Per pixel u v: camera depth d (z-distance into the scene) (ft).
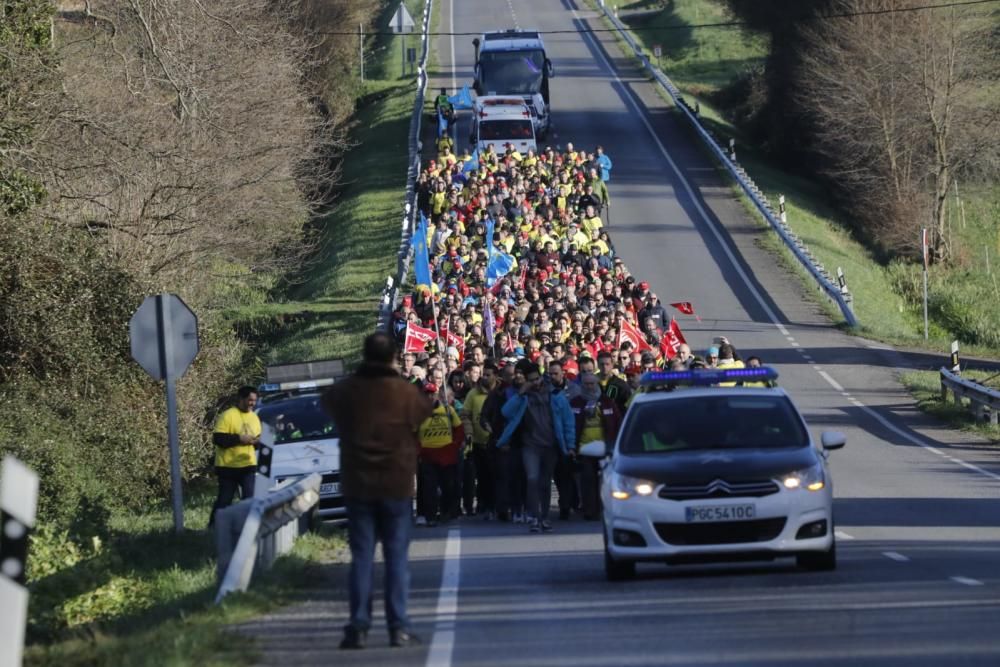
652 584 122.21
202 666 86.48
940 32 585.63
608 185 604.90
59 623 124.06
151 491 227.40
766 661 83.82
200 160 281.13
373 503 91.66
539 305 317.42
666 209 564.71
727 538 120.26
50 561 152.66
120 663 89.10
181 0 277.44
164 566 153.28
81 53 279.28
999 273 567.59
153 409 232.32
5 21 238.27
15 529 62.75
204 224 291.99
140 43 274.77
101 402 216.74
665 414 132.98
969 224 612.70
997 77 597.52
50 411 205.98
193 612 110.01
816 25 650.84
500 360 242.99
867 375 358.23
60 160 249.75
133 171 257.96
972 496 196.24
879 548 142.31
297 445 213.46
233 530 133.08
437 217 487.20
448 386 225.56
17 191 229.04
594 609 108.06
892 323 452.76
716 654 86.63
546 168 526.57
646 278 468.75
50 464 193.57
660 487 121.60
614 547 122.42
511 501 188.85
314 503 177.68
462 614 108.78
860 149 618.44
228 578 117.08
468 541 169.07
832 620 96.94
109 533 175.63
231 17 319.06
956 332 499.92
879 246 603.67
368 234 537.65
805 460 123.75
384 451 91.09
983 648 84.99
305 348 392.47
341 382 92.17
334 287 466.29
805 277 472.44
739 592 112.98
